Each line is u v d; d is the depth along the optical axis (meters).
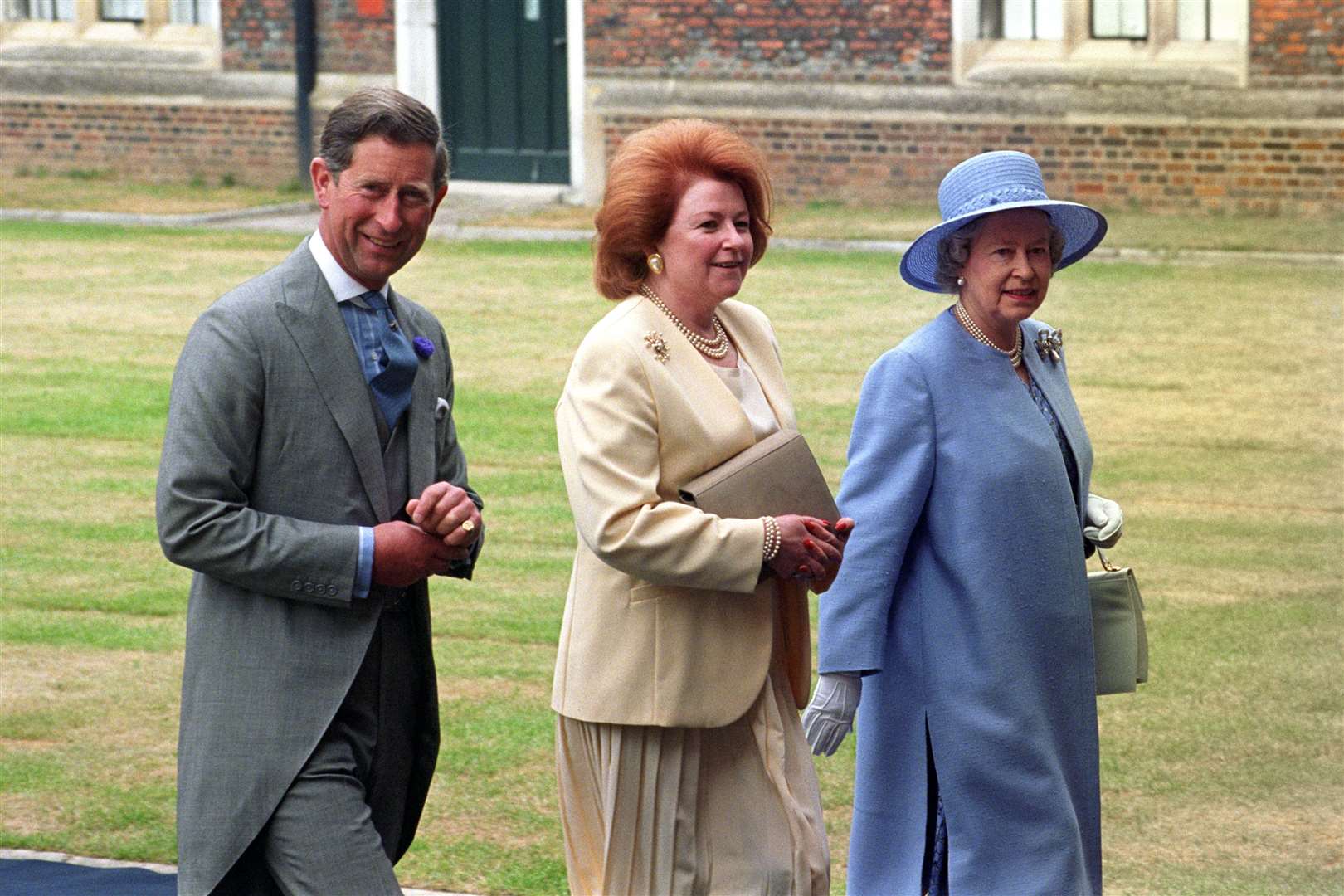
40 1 65.69
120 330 39.34
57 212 55.94
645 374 11.56
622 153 11.95
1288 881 14.82
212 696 11.11
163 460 11.03
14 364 36.09
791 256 48.91
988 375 12.99
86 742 18.09
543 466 29.06
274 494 11.22
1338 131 53.25
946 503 12.81
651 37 58.94
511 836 15.85
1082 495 13.38
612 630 11.68
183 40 64.12
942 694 12.82
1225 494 27.62
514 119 61.59
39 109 65.31
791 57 57.84
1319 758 17.66
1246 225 52.50
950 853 12.89
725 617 11.69
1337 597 22.73
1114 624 13.32
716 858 11.84
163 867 15.12
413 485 11.61
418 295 43.50
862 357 36.34
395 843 12.02
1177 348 37.44
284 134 63.19
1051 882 12.62
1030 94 55.94
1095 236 13.37
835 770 17.72
